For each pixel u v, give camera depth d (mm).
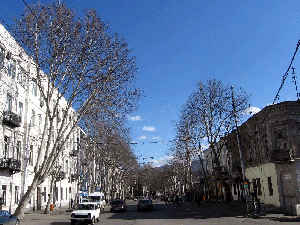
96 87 22594
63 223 23750
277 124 27922
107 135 45500
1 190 27297
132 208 47156
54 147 21688
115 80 22922
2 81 27312
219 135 38250
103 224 22641
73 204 43906
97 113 24344
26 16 20609
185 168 65688
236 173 41688
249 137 35438
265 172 30766
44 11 20922
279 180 27312
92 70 22219
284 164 26984
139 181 117250
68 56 21672
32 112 35781
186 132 43094
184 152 57156
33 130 35844
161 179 113875
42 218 28047
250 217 24531
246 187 29297
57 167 35969
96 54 21953
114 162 55312
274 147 28094
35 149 36812
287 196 26750
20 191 31844
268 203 30031
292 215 24828
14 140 30562
